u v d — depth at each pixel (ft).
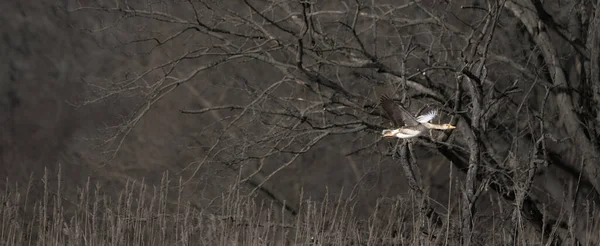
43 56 168.45
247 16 114.93
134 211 104.22
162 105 152.87
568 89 109.70
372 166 117.80
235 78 127.34
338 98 101.60
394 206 95.40
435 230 90.38
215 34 104.53
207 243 89.40
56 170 152.56
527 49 116.67
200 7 130.93
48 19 169.48
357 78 114.42
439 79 108.99
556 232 93.15
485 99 103.14
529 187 87.35
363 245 90.53
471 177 87.61
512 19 119.03
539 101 117.39
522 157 102.83
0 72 167.84
